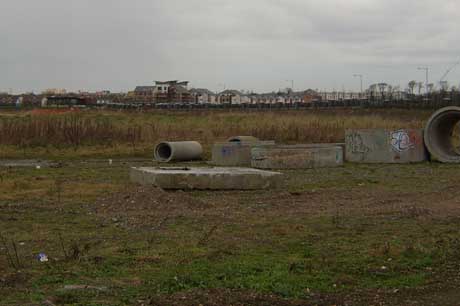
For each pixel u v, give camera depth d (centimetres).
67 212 1365
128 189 1664
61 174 2236
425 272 885
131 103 10094
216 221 1257
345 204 1513
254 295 752
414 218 1300
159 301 718
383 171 2392
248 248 1011
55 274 834
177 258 934
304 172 2345
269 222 1246
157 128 4084
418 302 752
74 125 3634
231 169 1922
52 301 710
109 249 992
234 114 6025
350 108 6875
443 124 2950
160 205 1429
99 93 15475
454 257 965
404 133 2820
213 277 824
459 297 772
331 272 873
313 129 4034
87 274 838
